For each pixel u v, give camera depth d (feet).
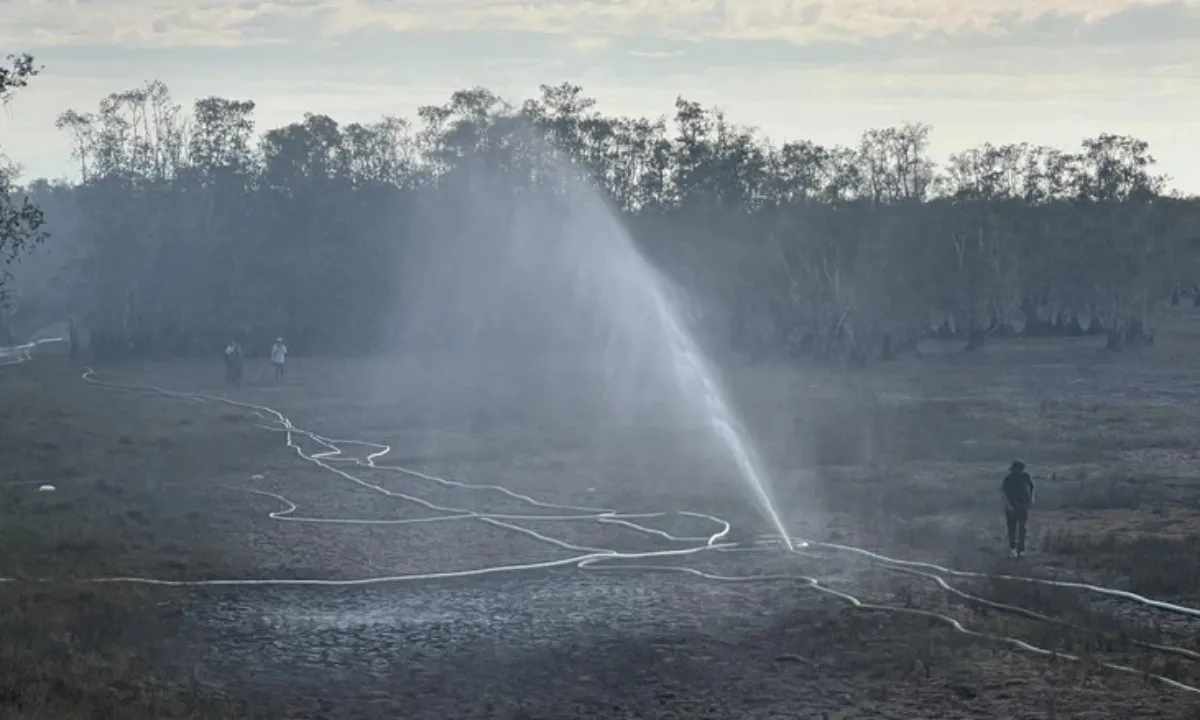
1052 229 306.76
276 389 189.16
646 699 46.85
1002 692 46.78
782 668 50.42
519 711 45.57
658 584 66.33
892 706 45.55
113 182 286.87
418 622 58.75
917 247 253.65
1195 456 114.11
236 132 294.46
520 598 63.57
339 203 284.61
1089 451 116.47
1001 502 88.33
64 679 45.62
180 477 103.60
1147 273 284.61
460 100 288.71
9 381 208.13
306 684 48.83
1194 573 64.44
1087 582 64.23
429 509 88.43
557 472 106.63
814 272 239.30
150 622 56.54
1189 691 46.62
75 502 86.99
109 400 172.76
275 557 72.64
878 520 81.71
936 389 188.96
